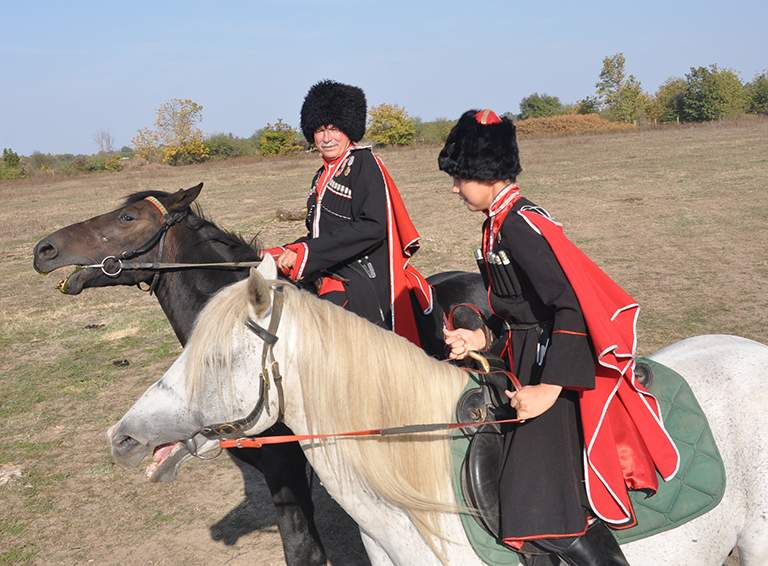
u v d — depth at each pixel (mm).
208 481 5266
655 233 11930
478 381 2467
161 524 4742
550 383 2119
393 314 3551
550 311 2285
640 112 52875
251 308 2211
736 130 34875
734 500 2441
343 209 3537
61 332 9062
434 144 42562
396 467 2318
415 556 2381
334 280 3527
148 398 2287
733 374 2576
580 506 2211
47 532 4730
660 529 2342
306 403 2316
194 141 45594
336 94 3473
